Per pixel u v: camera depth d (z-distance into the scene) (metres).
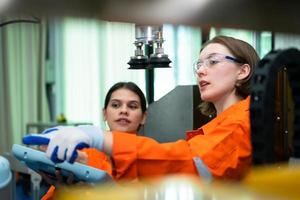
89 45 3.86
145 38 1.15
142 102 1.58
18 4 0.39
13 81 3.69
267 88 0.58
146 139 0.76
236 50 1.05
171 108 1.60
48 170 0.76
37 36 3.76
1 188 1.02
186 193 0.51
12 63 3.68
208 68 1.07
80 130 0.68
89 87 3.90
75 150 0.64
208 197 0.49
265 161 0.58
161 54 1.27
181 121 1.58
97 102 3.89
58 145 0.64
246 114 0.91
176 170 0.77
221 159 0.84
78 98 3.92
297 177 0.50
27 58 3.74
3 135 3.65
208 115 1.40
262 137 0.58
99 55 3.84
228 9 0.46
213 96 1.07
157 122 1.63
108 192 0.53
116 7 0.43
